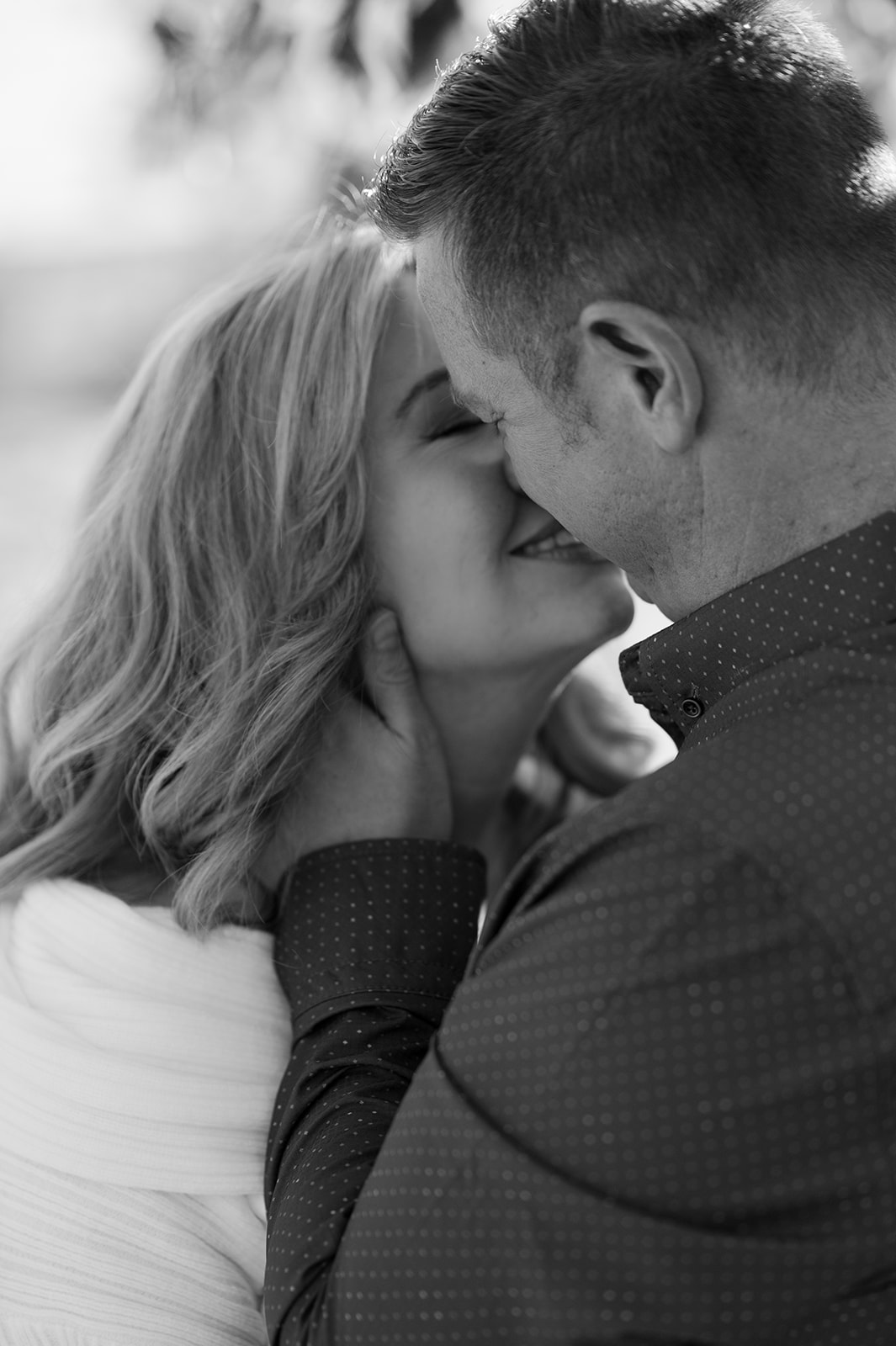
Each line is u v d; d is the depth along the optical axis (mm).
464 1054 891
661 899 828
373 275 1400
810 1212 834
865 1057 806
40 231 7547
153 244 7242
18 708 1578
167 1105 1249
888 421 941
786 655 966
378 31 2293
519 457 1075
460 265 1020
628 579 1106
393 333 1396
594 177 938
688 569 1024
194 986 1297
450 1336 887
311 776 1388
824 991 804
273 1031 1310
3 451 5789
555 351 990
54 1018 1285
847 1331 880
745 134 926
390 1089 1173
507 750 1539
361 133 2391
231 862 1325
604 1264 833
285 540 1392
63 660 1508
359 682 1414
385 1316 917
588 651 1462
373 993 1254
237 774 1344
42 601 1574
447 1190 879
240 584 1401
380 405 1390
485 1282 866
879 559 930
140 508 1454
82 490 1572
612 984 831
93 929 1319
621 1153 829
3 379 6918
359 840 1353
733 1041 814
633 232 929
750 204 916
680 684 1041
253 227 2539
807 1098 813
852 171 944
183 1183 1238
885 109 2121
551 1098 845
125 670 1444
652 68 944
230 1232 1253
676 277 925
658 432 963
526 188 965
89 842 1430
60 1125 1243
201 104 2500
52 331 7215
